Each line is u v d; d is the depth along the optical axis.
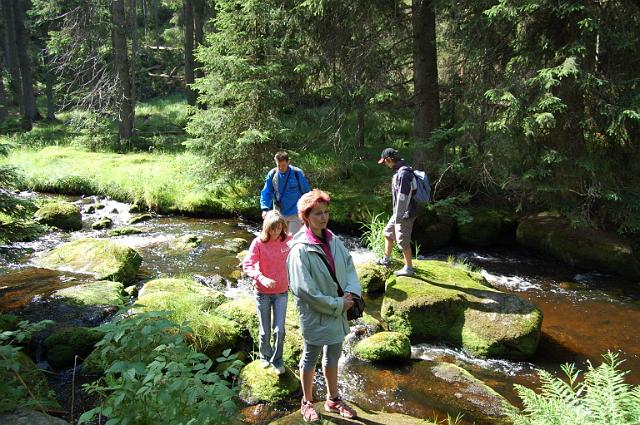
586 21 7.62
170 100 28.62
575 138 8.79
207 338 5.13
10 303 6.05
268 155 11.25
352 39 10.92
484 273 8.60
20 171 13.72
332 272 3.38
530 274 8.57
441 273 6.88
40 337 5.33
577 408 3.27
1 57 27.42
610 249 8.38
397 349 5.34
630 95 8.16
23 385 3.73
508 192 10.61
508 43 9.09
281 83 11.50
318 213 3.33
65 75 23.95
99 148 17.83
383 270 7.26
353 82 10.59
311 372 3.64
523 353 5.57
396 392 4.79
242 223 11.22
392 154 6.38
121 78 19.02
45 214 10.18
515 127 8.53
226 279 7.68
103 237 9.87
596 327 6.48
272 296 4.61
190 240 9.49
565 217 9.58
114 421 2.53
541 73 7.95
